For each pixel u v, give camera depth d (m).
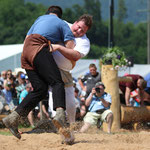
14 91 17.55
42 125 12.55
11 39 106.50
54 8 8.59
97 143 8.81
